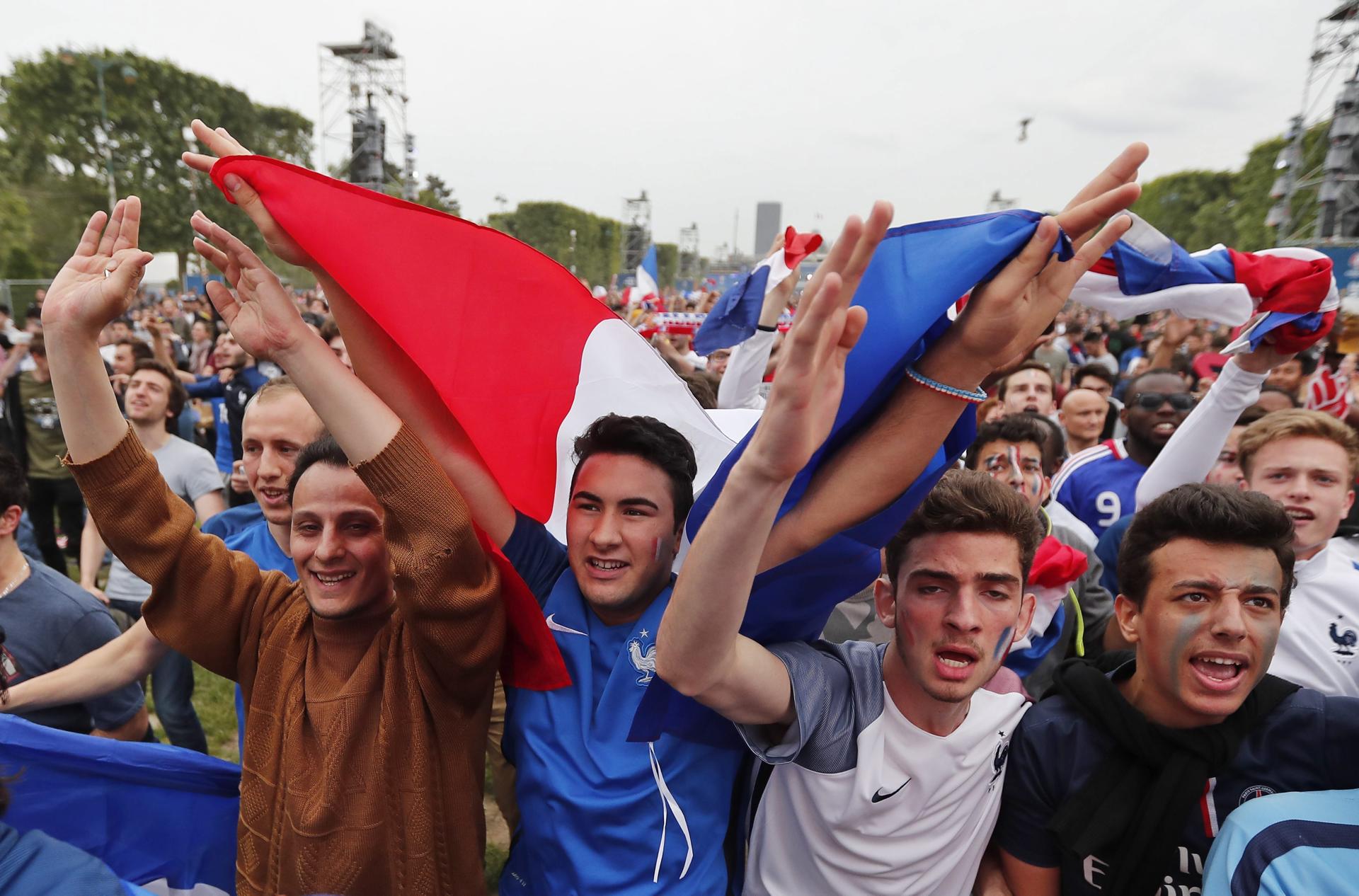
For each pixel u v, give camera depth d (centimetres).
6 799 139
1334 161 2170
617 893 141
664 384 173
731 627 114
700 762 148
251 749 162
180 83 3503
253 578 173
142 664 211
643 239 6309
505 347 159
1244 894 131
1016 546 141
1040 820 158
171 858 191
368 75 3109
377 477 138
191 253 3619
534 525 164
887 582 154
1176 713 152
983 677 142
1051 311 116
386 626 158
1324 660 213
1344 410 438
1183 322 684
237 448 539
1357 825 130
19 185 3328
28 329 782
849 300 98
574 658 155
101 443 152
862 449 125
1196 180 4300
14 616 219
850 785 146
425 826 150
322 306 1282
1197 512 146
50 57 3238
